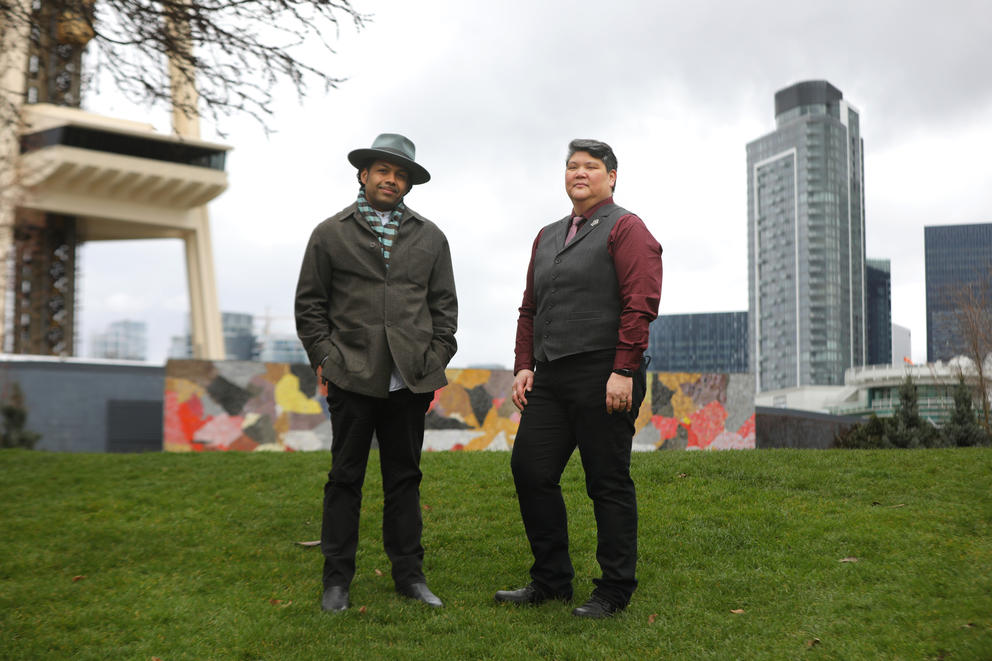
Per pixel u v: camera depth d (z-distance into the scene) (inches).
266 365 483.5
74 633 144.5
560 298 156.0
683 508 235.8
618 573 149.4
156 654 134.0
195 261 1871.3
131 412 822.5
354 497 162.6
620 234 153.3
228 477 311.7
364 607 154.1
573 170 161.3
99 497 280.5
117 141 1664.6
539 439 158.2
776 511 229.0
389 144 166.7
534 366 165.6
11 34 295.0
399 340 160.6
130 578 183.2
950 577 161.9
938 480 265.9
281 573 186.2
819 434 994.1
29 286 1705.2
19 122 366.6
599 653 131.0
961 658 120.9
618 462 151.7
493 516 240.2
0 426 752.3
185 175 1716.3
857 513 223.5
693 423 573.9
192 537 223.8
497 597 162.6
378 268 163.3
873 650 126.9
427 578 181.3
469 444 521.7
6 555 205.3
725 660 126.8
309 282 164.4
